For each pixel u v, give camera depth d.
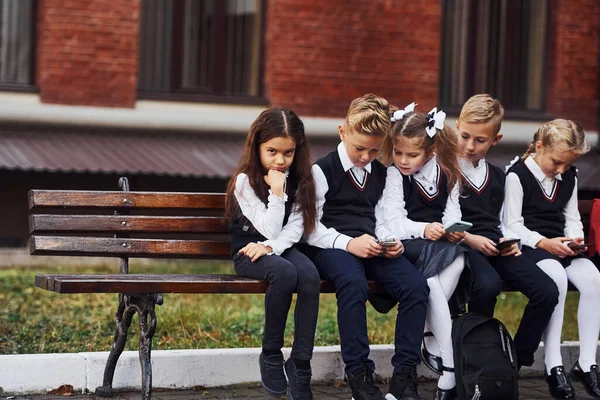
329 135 13.27
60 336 7.05
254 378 5.86
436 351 5.55
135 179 12.69
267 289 5.11
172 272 11.51
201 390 5.74
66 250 5.37
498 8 14.27
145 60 12.89
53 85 12.23
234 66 13.20
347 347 5.07
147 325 5.11
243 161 5.32
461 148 5.80
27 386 5.49
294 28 13.12
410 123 5.48
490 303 5.44
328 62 13.27
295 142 5.25
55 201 5.47
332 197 5.52
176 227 5.61
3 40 12.23
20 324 7.59
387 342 7.23
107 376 5.50
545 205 5.98
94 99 12.39
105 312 8.25
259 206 5.24
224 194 5.71
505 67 14.30
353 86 13.39
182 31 13.02
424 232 5.46
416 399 5.02
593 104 14.47
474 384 5.13
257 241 5.32
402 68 13.59
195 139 12.72
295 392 5.02
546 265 5.74
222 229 5.66
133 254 5.50
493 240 5.79
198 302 8.94
